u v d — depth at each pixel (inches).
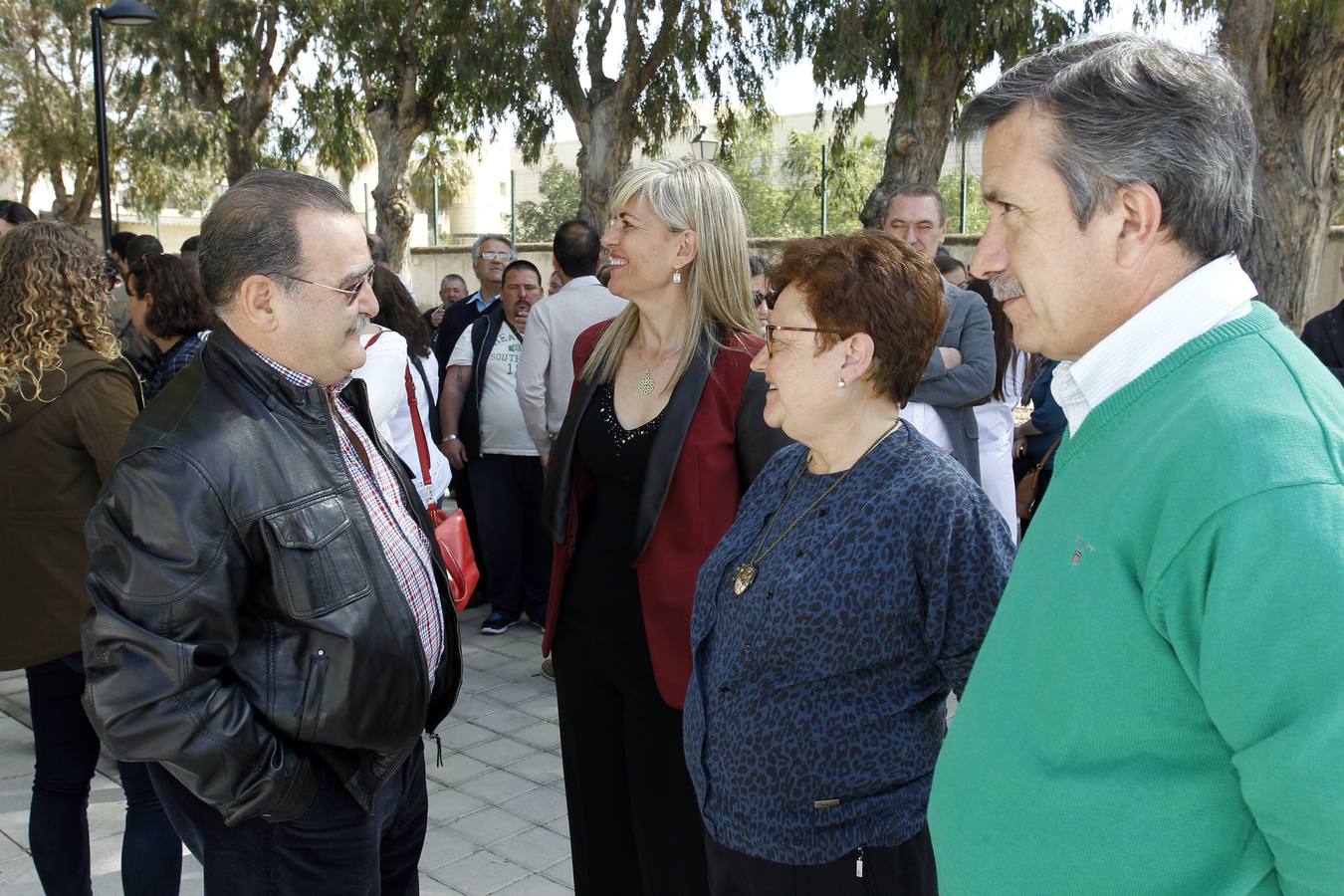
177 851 91.8
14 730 155.6
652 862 91.0
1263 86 369.1
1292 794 33.3
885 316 62.2
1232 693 34.8
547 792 139.0
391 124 704.4
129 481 61.3
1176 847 38.6
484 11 602.5
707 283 88.8
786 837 62.0
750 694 63.4
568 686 94.3
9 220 188.4
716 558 70.6
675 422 86.6
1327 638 33.0
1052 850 40.9
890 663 61.5
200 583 60.8
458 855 122.3
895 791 62.4
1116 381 41.9
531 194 1334.9
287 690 64.4
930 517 60.2
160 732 59.6
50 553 95.9
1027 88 42.4
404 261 725.3
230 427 63.2
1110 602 39.0
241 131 761.6
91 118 829.2
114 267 171.5
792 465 71.4
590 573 91.7
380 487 74.5
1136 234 40.6
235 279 64.6
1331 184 380.2
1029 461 159.8
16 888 112.5
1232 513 35.1
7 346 95.7
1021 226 42.8
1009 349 143.3
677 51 564.7
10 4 805.2
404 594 68.9
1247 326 39.7
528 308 203.2
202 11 703.7
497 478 203.8
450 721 164.1
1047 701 41.3
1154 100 39.7
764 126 595.5
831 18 491.2
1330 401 37.2
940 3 436.1
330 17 700.7
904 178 466.9
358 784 67.8
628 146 604.4
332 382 69.3
